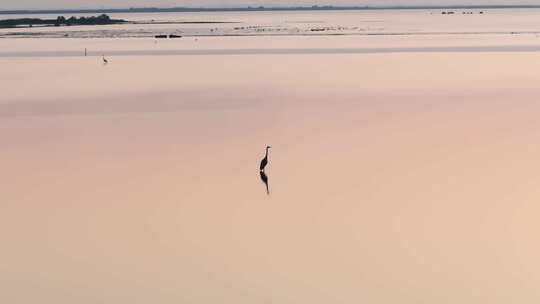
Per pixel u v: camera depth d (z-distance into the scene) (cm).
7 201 2136
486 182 2289
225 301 1409
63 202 2122
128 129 3403
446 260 1611
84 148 2955
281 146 2961
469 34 11938
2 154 2844
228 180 2394
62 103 4225
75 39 11538
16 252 1688
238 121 3597
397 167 2531
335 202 2094
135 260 1633
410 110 3866
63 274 1550
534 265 1571
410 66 6291
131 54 7975
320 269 1570
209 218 1952
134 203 2108
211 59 7200
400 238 1762
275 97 4425
